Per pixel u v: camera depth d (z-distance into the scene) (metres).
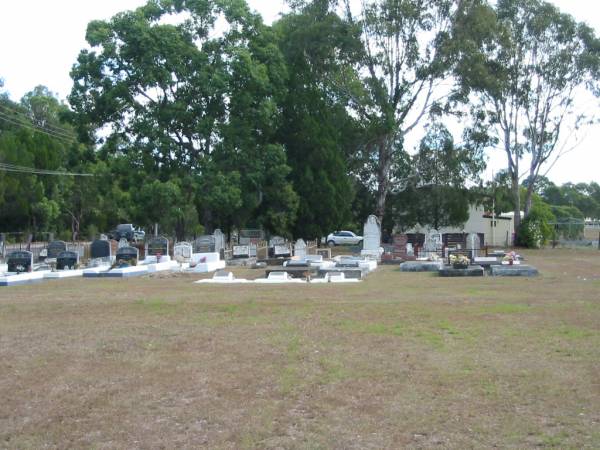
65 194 62.97
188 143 41.56
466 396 7.65
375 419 6.98
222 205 38.50
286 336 11.03
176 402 7.70
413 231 59.91
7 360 9.73
